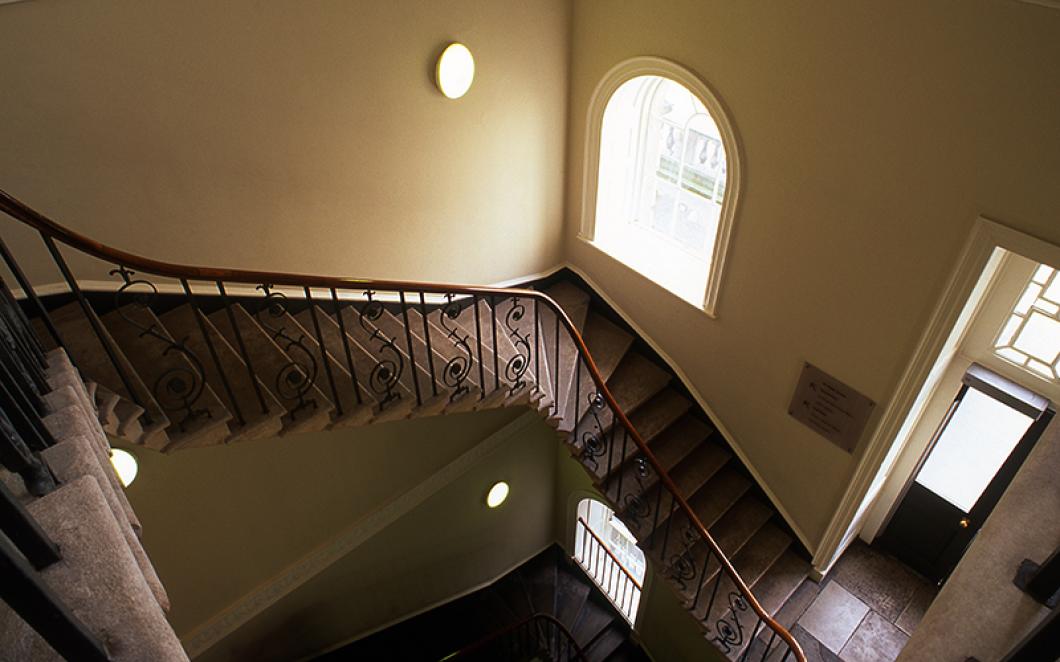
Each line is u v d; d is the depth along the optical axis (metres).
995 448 4.14
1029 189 2.78
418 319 4.71
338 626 5.96
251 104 3.62
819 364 4.07
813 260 3.82
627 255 5.22
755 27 3.51
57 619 1.12
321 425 3.38
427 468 5.54
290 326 4.07
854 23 3.08
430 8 3.92
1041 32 2.51
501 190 4.97
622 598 6.65
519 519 6.77
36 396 2.09
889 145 3.19
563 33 4.57
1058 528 2.04
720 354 4.76
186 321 3.83
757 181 3.92
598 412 4.84
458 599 6.82
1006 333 3.81
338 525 5.29
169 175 3.60
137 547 1.83
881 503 4.84
